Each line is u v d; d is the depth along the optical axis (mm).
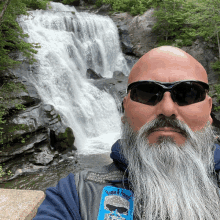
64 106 11117
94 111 12727
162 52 875
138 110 838
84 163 7594
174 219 726
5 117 7895
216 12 15945
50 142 8039
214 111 13320
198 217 751
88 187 856
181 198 767
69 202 815
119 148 944
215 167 846
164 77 816
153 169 780
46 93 10906
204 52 18375
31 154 7375
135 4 23953
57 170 7020
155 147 802
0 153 6844
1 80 9391
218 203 780
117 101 14055
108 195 826
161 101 798
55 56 13594
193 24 18906
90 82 15258
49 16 17281
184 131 791
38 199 1691
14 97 8641
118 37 21562
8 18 8664
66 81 12734
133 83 853
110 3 24984
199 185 796
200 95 822
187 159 786
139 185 804
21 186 6023
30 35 13984
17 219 1458
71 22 17891
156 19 21891
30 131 7734
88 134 11445
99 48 18984
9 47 11227
